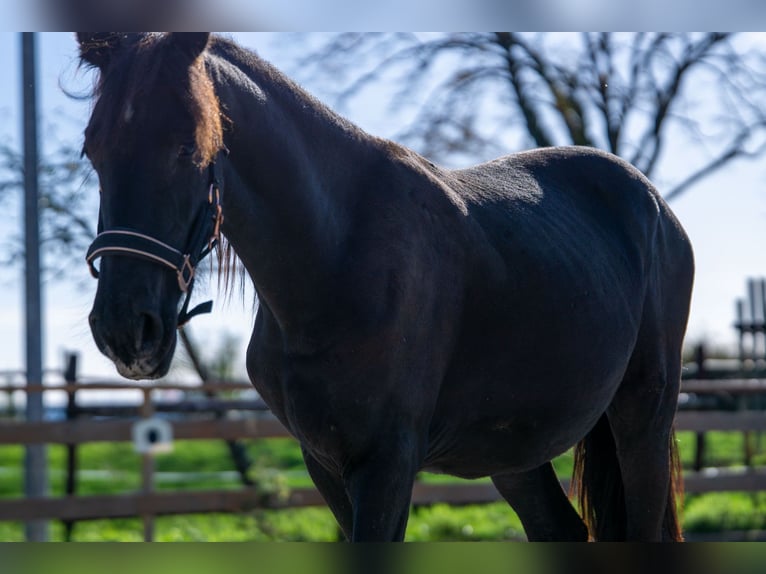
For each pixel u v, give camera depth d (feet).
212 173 15.12
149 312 13.99
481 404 18.81
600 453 23.24
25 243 46.06
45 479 45.03
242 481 63.46
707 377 65.21
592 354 20.03
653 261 23.03
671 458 23.02
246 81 16.46
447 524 49.57
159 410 46.96
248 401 47.83
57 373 53.93
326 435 16.93
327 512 52.80
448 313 17.89
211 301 15.47
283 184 16.56
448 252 18.01
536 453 20.10
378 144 18.49
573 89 74.02
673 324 23.31
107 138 14.42
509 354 18.83
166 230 14.40
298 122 17.16
